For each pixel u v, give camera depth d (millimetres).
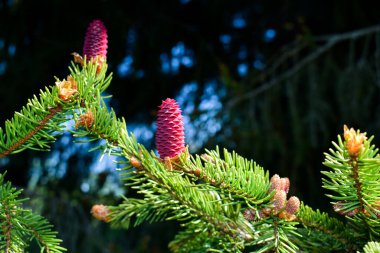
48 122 1134
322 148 4758
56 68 5262
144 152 1102
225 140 4844
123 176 1194
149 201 1297
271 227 1104
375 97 4852
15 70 5000
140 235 5312
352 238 1228
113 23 5141
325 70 4805
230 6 5527
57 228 4762
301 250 1288
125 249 5258
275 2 5391
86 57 1193
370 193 995
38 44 4984
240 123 4809
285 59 5227
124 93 5750
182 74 5777
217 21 5672
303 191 4809
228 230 1253
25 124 1135
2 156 1183
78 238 4953
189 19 5684
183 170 1101
